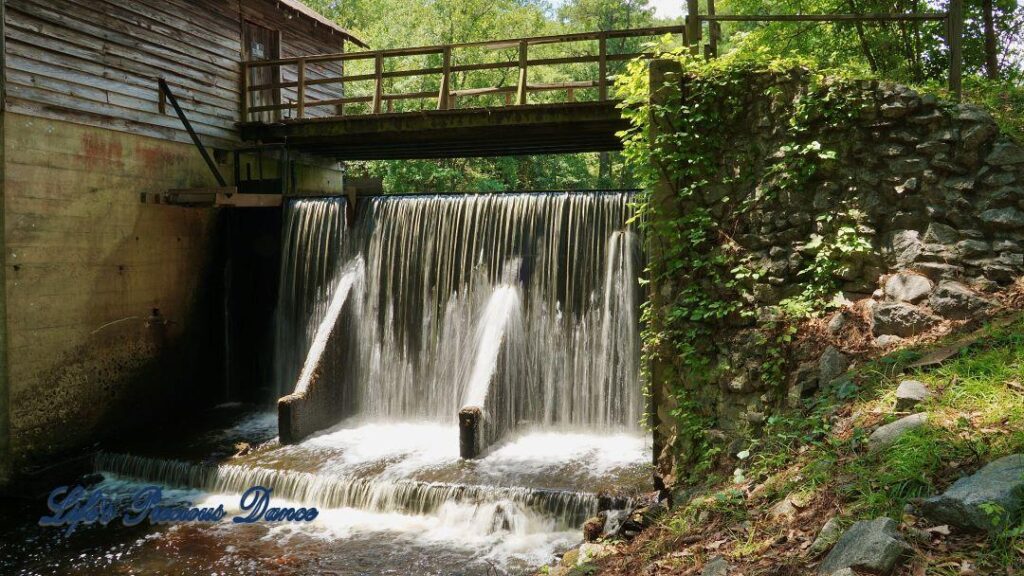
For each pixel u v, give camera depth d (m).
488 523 7.80
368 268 11.94
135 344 11.57
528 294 10.81
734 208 6.27
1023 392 4.12
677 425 6.30
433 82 28.73
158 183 11.97
